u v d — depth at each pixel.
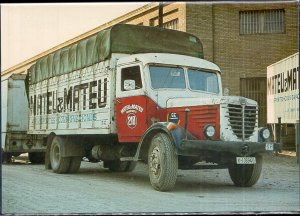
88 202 6.40
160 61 7.97
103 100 8.62
